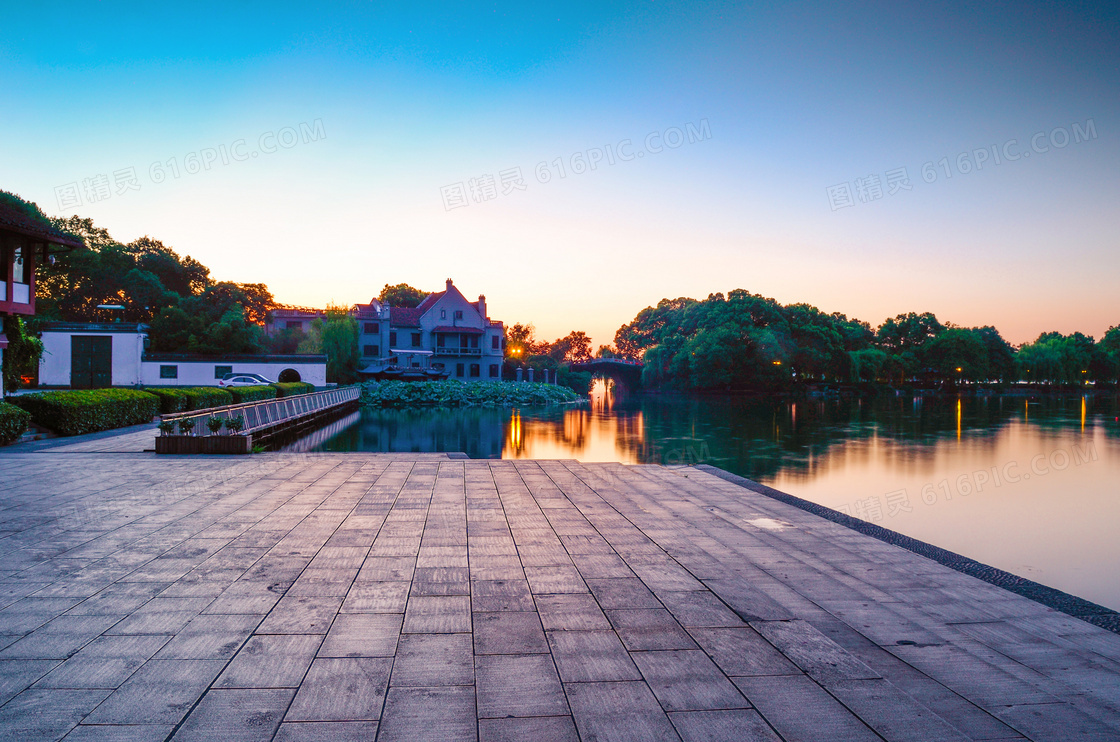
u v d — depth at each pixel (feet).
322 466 36.40
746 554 19.40
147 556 18.15
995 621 14.40
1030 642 13.25
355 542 19.93
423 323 223.92
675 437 109.40
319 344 184.34
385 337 213.46
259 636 12.62
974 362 331.77
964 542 46.98
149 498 26.71
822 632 13.52
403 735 9.20
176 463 37.24
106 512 23.95
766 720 9.84
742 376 270.67
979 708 10.44
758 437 111.96
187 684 10.62
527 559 18.34
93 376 118.01
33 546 19.15
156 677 10.84
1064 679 11.56
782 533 22.11
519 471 35.17
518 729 9.45
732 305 284.20
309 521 22.76
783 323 279.28
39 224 64.28
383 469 35.42
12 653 11.73
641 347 401.29
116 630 12.85
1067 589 36.22
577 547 19.76
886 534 22.07
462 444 90.99
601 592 15.55
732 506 26.50
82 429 53.72
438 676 11.06
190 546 19.26
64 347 115.44
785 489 67.36
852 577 17.43
